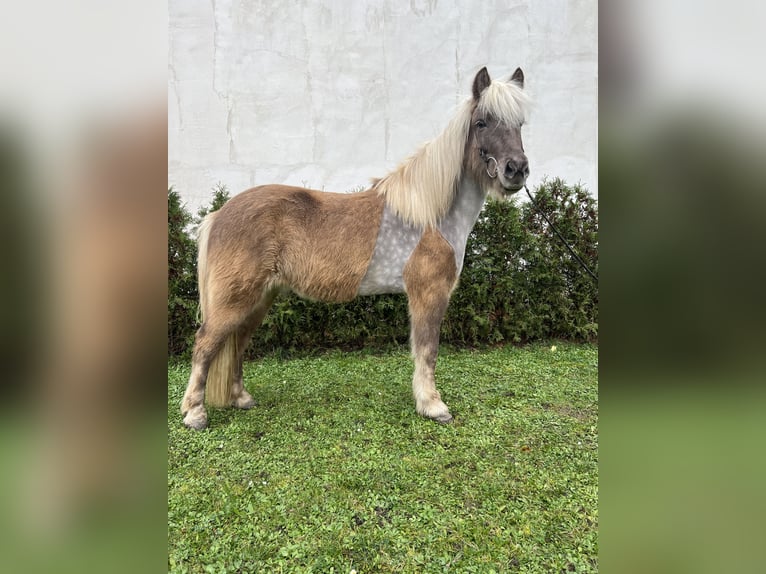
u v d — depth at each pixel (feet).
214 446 7.32
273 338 12.55
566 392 9.77
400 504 5.83
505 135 7.50
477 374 10.96
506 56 14.93
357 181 14.64
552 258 13.82
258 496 5.98
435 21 14.67
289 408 8.89
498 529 5.36
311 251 7.86
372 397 9.47
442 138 8.03
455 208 8.28
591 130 15.16
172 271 12.17
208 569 4.77
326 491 6.11
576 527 5.39
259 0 14.10
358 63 14.52
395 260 8.17
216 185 14.11
